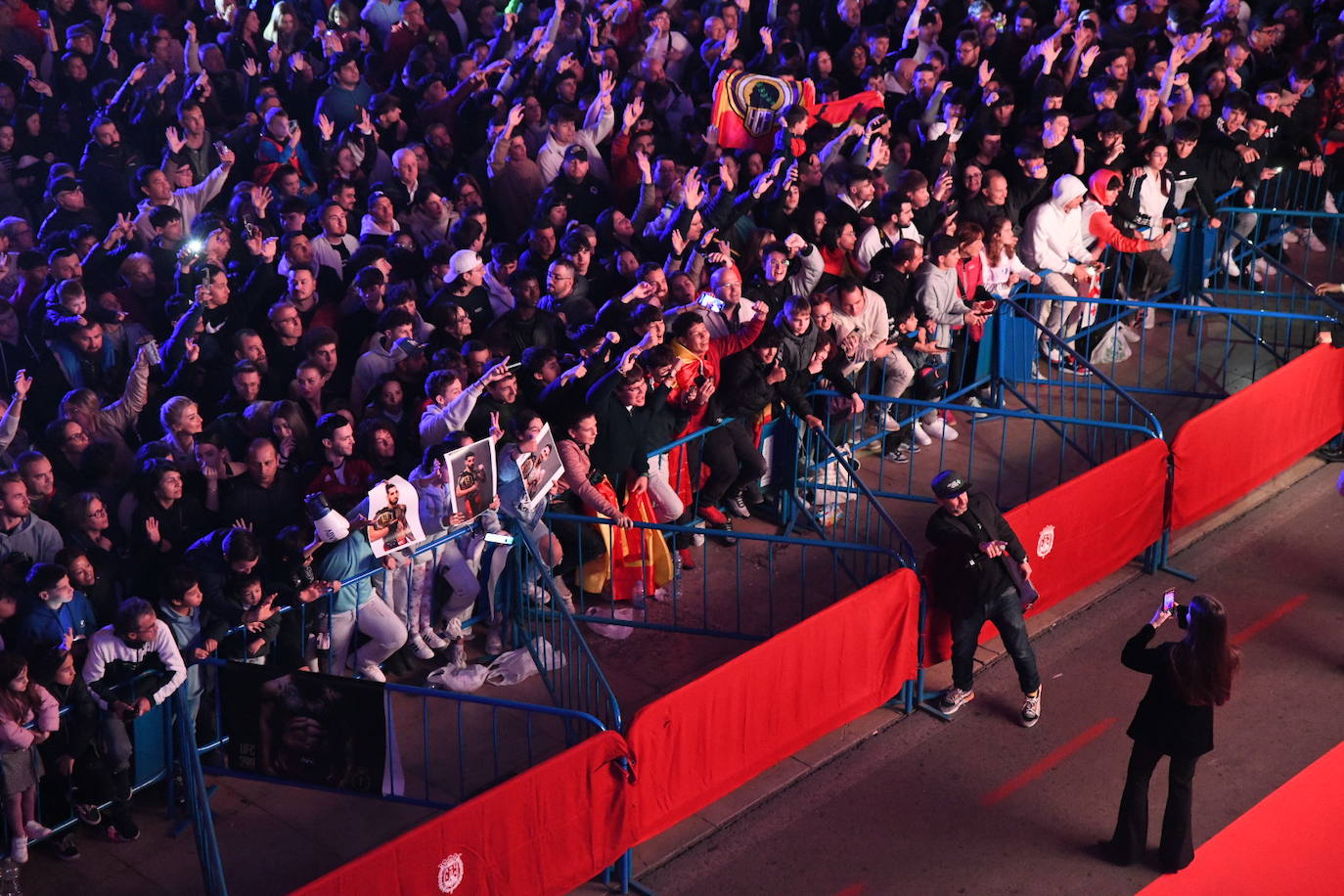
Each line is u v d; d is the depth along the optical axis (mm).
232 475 10281
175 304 11281
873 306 12469
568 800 8375
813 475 12195
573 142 14414
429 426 10430
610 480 11070
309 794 9438
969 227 13227
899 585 9992
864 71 16500
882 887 9016
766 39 16625
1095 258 14461
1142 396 14570
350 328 11672
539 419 10227
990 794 9820
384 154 14031
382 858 7566
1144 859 9211
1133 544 11938
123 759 8664
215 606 9125
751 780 9906
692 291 12055
